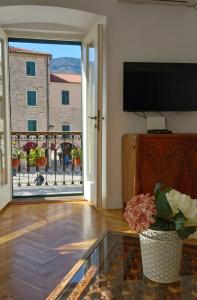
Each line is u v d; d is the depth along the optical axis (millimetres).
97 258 1446
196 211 1085
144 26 3379
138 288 1219
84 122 3961
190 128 3607
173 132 3520
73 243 2400
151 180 3043
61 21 3537
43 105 14609
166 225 1130
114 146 3436
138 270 1341
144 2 3297
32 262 2059
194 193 3160
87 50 3791
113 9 3299
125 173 3320
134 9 3340
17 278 1844
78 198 3906
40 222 2941
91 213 3258
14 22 3521
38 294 1666
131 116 3449
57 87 15516
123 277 1290
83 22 3555
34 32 3740
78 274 1317
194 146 3123
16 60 13773
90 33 3555
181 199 1123
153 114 3508
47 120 14781
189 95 3465
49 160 5656
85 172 3953
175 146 3074
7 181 3611
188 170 3123
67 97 15797
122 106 3414
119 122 3426
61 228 2762
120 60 3365
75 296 1169
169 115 3553
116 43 3342
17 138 5246
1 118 3502
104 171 3449
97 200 3445
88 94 3861
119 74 3377
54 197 3936
